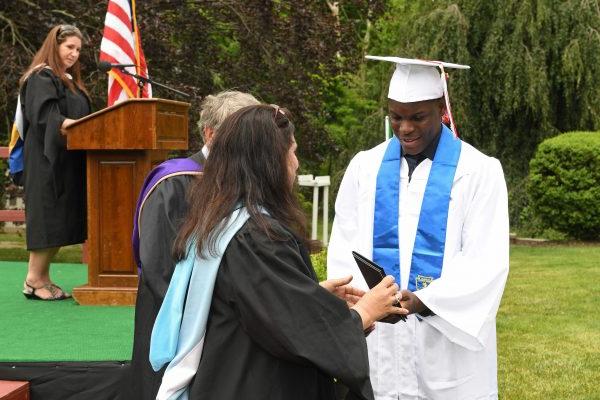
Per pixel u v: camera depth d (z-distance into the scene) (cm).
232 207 292
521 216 1620
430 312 351
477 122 1645
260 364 286
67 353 466
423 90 365
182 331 292
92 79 1302
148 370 340
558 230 1520
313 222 1148
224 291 287
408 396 369
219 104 373
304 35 1398
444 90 370
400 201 376
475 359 362
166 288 335
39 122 582
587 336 807
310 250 308
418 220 368
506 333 821
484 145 1666
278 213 296
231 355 287
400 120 371
